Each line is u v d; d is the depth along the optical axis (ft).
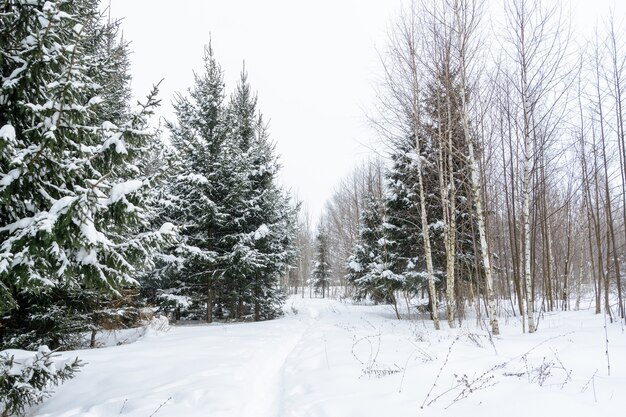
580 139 58.34
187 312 56.24
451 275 42.09
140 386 18.45
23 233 12.64
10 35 14.99
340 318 59.16
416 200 53.98
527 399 14.56
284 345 33.42
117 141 15.52
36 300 25.46
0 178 13.21
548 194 75.20
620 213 90.68
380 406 15.07
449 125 41.75
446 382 17.84
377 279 56.95
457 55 41.19
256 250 52.44
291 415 15.24
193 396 16.58
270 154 64.03
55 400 17.94
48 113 13.71
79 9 19.81
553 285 80.79
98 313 31.76
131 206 15.05
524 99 37.50
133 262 17.15
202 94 55.06
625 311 43.60
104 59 32.71
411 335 34.99
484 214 52.24
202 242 50.47
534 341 29.14
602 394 15.25
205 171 51.75
